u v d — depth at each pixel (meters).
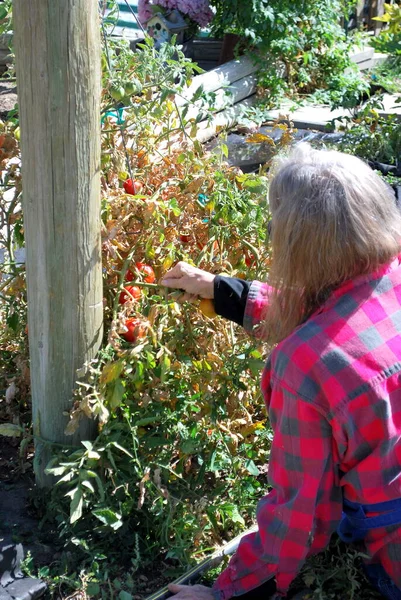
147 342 2.25
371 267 1.80
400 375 1.78
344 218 1.72
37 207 2.12
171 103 2.72
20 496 2.55
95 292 2.26
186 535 2.35
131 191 2.51
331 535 2.19
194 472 2.66
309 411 1.77
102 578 2.24
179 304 2.41
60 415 2.36
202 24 7.28
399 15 6.33
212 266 2.53
